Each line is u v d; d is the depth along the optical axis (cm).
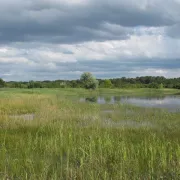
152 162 782
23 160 841
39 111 2241
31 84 9294
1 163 798
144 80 15750
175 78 15612
